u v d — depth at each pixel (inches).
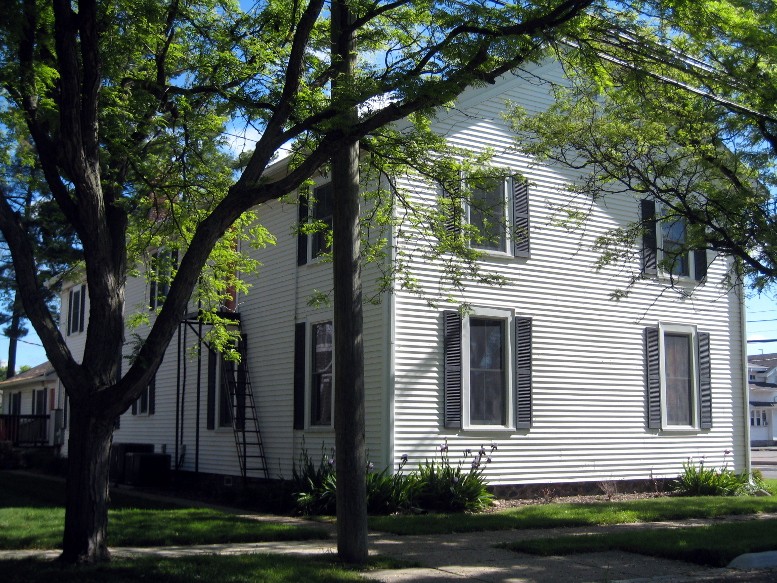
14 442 1241.4
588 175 649.0
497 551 420.5
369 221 485.4
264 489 607.5
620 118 546.3
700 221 502.6
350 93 375.6
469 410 612.7
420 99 381.1
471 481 579.2
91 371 345.7
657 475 708.0
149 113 479.5
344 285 386.0
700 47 468.8
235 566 342.3
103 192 401.1
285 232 721.6
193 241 354.3
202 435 796.6
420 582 342.3
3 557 374.3
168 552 398.3
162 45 494.9
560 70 690.8
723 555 396.5
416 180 597.0
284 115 386.9
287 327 703.7
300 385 676.1
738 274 524.7
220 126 506.9
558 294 668.7
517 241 628.1
